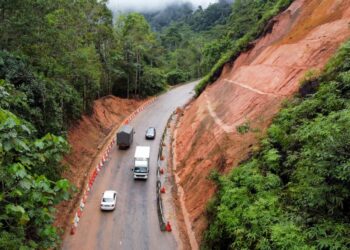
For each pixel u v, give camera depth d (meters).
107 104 44.06
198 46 95.12
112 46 51.16
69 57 26.52
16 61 20.12
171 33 122.19
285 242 8.77
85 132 32.09
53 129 21.70
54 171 15.98
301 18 27.38
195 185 21.16
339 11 21.72
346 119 9.88
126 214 20.02
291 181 11.83
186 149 28.25
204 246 14.79
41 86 20.89
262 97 21.67
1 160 6.35
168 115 45.91
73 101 28.98
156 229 18.48
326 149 8.69
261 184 12.49
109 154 30.14
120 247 16.81
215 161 20.20
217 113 27.75
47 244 8.13
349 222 8.59
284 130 14.39
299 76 19.58
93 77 34.94
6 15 20.06
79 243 17.00
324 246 8.26
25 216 6.34
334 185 8.63
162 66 77.19
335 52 17.00
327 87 13.71
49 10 22.39
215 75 43.28
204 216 17.25
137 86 56.88
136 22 64.94
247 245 10.47
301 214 9.85
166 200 21.67
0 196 6.02
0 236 7.36
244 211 11.54
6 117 6.04
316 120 12.05
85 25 35.34
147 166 24.97
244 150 17.23
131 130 32.59
